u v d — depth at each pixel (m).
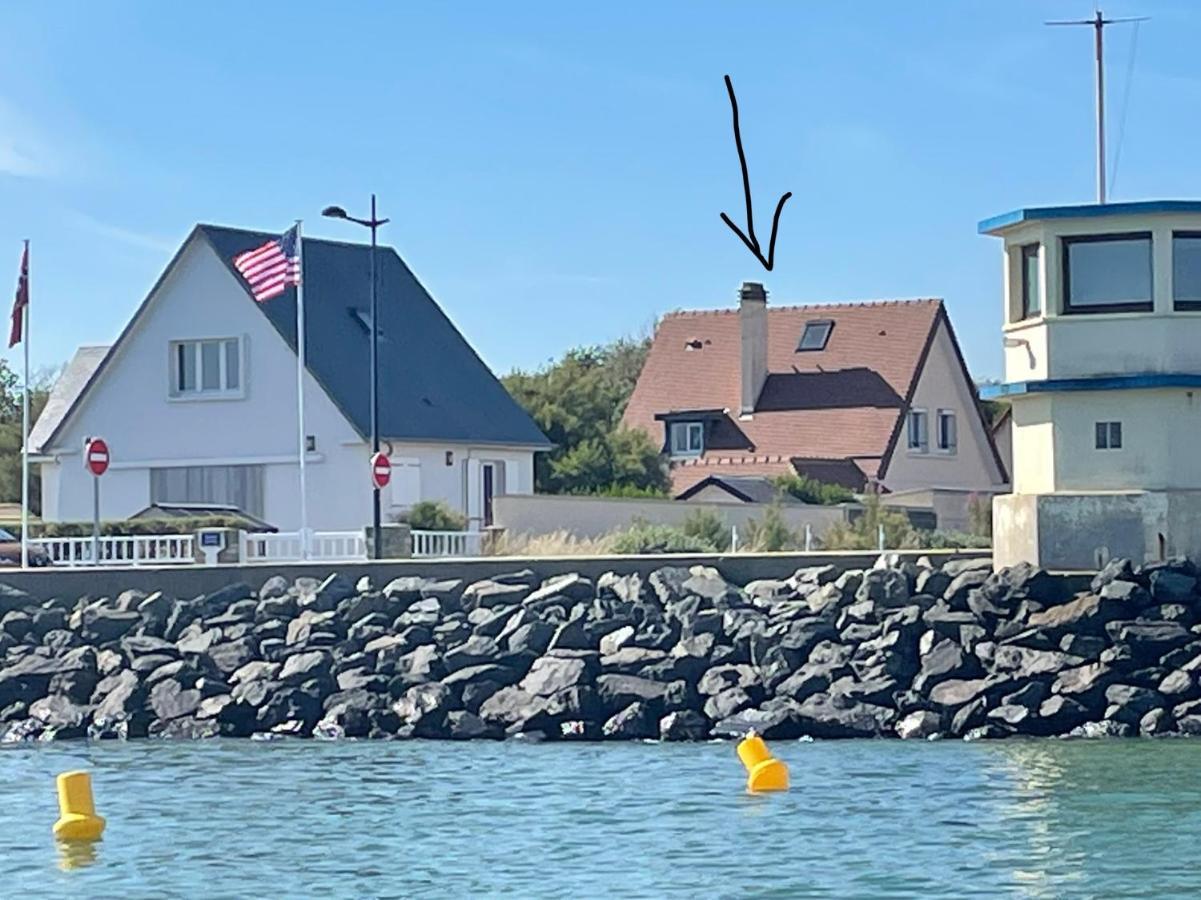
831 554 38.91
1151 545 36.19
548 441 65.44
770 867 22.97
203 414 60.47
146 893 22.50
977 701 33.69
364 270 63.91
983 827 25.09
